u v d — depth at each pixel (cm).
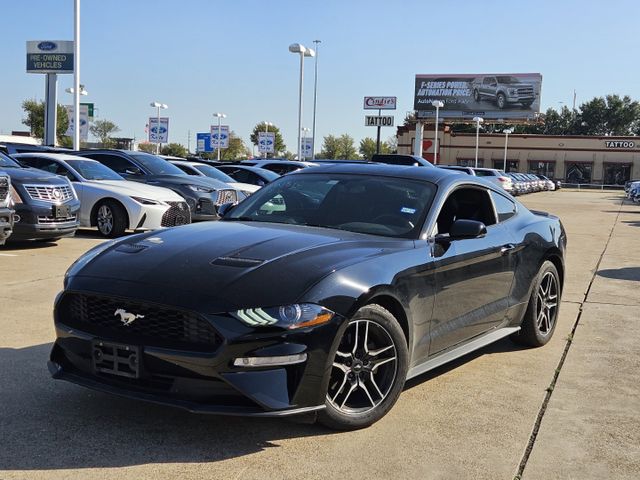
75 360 364
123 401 404
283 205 480
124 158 1409
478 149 6650
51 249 1003
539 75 6356
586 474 335
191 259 363
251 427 372
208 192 1375
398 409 412
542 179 5519
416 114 6769
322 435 366
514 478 328
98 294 346
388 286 372
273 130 7888
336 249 383
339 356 356
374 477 322
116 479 309
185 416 384
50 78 3112
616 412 420
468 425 391
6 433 354
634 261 1109
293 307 329
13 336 532
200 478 313
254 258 361
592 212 2569
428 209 445
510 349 564
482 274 471
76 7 2206
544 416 410
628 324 657
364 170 504
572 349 566
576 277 932
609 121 10638
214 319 320
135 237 422
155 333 338
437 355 438
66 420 373
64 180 1028
